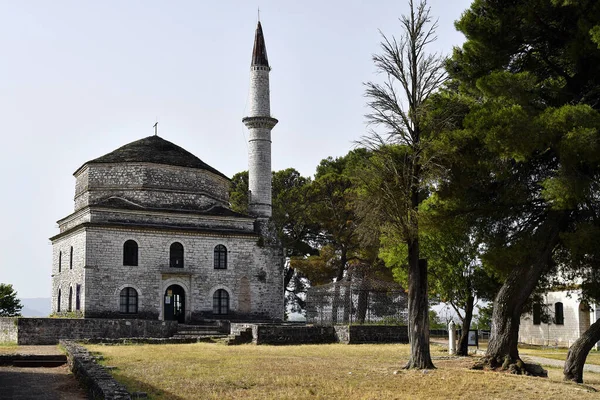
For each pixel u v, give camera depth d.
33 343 41.06
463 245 33.41
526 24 24.81
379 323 43.16
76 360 23.06
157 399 17.44
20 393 19.09
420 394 19.53
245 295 55.22
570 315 47.62
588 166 23.31
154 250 52.28
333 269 68.19
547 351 42.22
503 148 21.84
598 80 24.08
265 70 60.88
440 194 25.41
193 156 60.12
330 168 77.69
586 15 22.94
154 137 60.81
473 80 25.72
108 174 55.25
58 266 56.62
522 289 24.39
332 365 26.20
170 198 55.50
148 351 31.86
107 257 50.50
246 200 74.50
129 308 50.78
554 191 21.31
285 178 76.81
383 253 39.34
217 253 54.84
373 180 24.78
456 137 24.00
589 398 19.20
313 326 41.16
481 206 25.88
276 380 21.50
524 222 26.23
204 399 17.66
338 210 66.69
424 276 25.02
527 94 23.08
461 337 33.66
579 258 25.44
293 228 73.31
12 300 69.88
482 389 20.27
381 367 25.42
